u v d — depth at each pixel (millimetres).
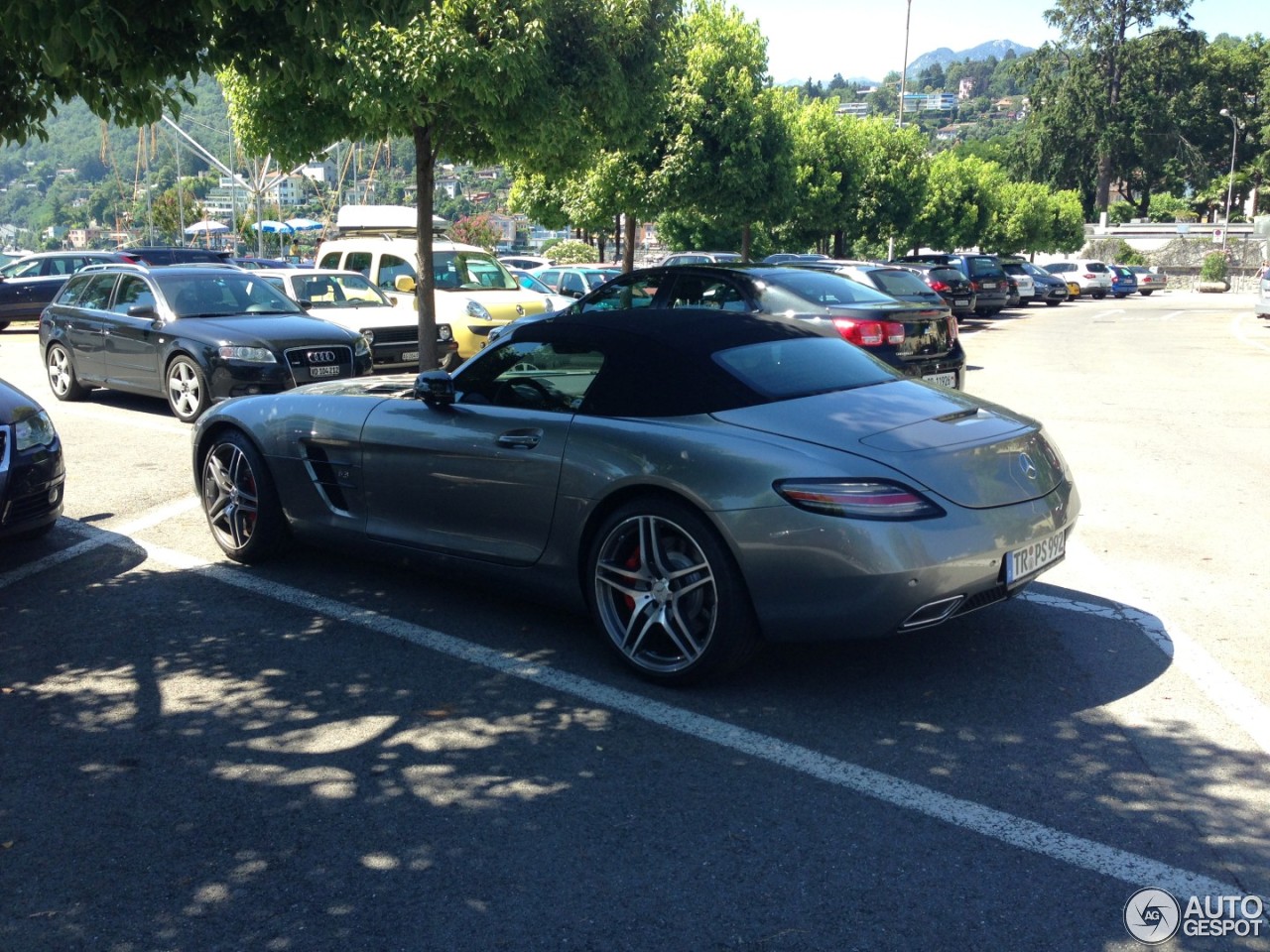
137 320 11094
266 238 56250
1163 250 72000
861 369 4781
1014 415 4668
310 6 5297
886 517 3738
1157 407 11844
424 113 11156
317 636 4863
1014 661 4457
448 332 13531
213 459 5934
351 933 2730
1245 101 92250
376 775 3568
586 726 3914
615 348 4543
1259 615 5020
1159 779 3463
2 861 3088
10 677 4441
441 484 4852
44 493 5941
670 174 18547
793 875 2949
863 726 3877
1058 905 2795
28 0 4469
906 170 33781
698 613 4148
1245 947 2621
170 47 5570
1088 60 71875
